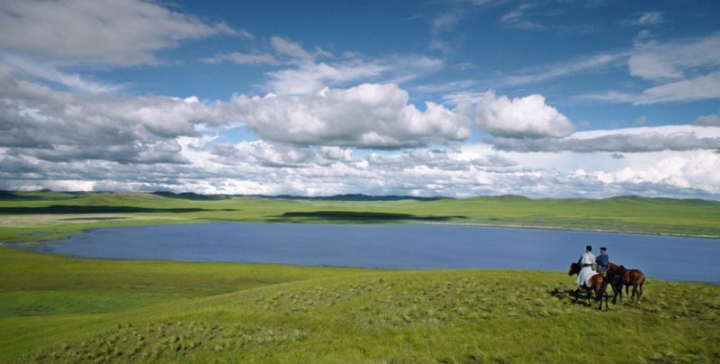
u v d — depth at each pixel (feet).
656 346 62.85
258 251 419.74
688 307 81.41
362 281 130.82
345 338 79.05
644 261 388.57
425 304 96.27
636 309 81.20
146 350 81.66
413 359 65.21
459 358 64.08
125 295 182.70
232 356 74.13
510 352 64.18
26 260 298.56
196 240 519.60
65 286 199.62
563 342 66.59
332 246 481.05
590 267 87.56
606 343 65.00
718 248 513.86
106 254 371.56
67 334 100.22
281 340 81.10
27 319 136.15
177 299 175.83
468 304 93.30
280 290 131.34
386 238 604.90
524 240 606.55
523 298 94.43
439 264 351.46
